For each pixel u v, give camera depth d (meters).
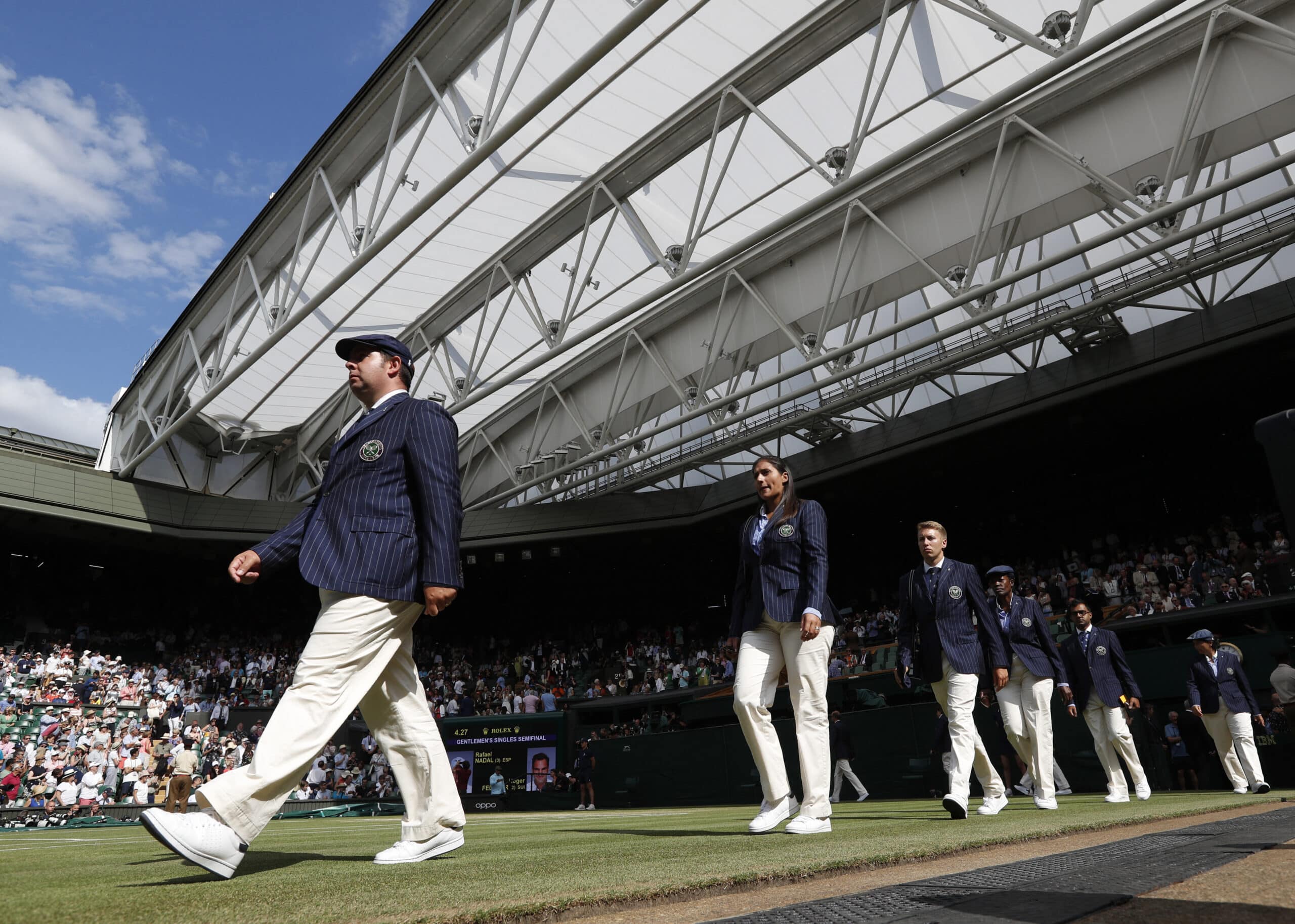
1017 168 15.34
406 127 15.88
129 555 30.66
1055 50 10.39
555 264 19.70
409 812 2.73
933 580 5.47
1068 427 22.73
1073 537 27.08
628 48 14.27
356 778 24.34
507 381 17.64
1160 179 14.24
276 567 2.63
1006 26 10.84
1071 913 1.23
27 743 21.89
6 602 29.33
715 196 14.57
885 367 22.03
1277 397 21.55
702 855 2.63
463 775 23.94
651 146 16.05
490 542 29.14
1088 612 7.77
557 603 35.25
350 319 21.39
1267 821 3.05
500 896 1.75
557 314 21.33
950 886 1.65
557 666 29.77
